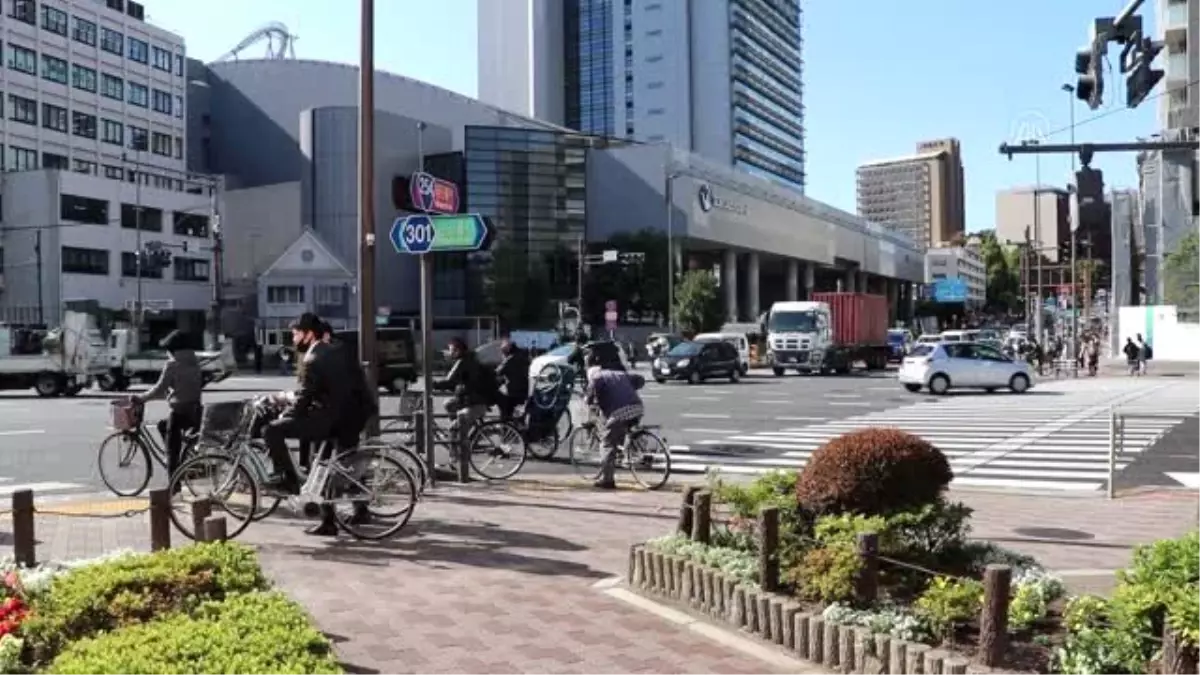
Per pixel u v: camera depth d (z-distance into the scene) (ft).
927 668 15.15
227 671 11.00
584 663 17.17
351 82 314.76
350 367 28.40
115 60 286.66
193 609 14.39
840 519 18.81
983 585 15.37
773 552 18.98
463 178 250.16
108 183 243.19
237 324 242.58
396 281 253.24
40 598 15.19
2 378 107.24
